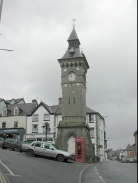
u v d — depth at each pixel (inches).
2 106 2081.7
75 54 1648.6
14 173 520.1
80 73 1584.6
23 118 1924.2
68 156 964.6
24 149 1006.4
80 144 1177.4
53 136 1824.6
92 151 1433.3
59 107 1989.4
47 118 1883.6
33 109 2026.3
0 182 396.8
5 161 712.4
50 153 975.6
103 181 495.5
